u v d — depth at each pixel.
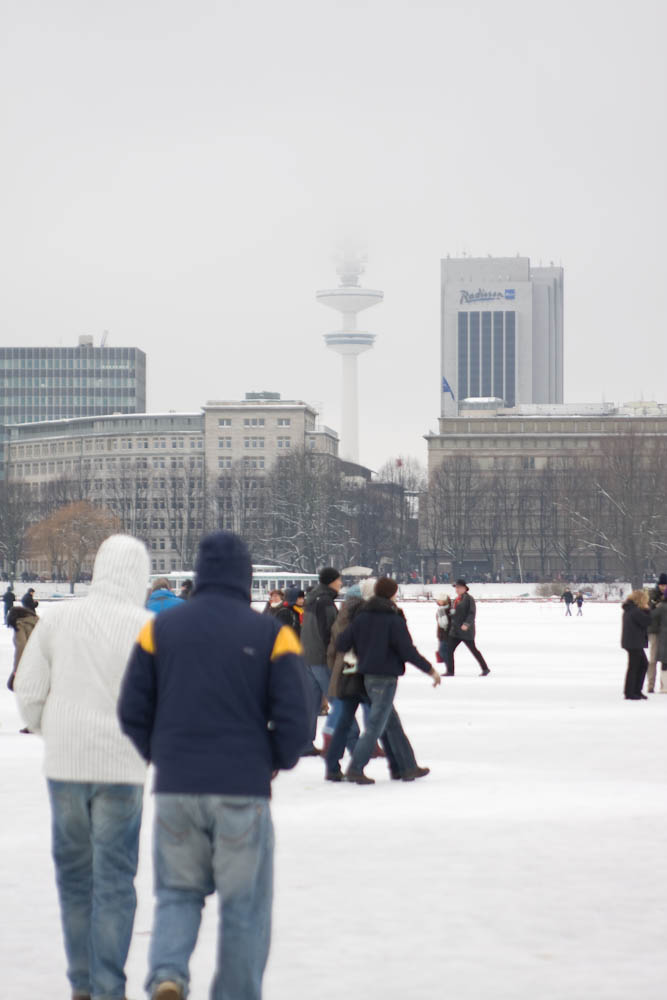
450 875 28.89
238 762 17.23
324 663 50.91
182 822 17.31
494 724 60.59
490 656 115.06
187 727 17.36
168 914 17.34
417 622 193.75
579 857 30.81
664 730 57.97
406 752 43.81
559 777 43.97
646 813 36.75
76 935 20.69
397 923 24.92
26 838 33.34
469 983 21.22
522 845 32.25
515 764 47.25
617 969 21.98
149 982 16.89
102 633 20.73
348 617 46.62
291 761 17.59
